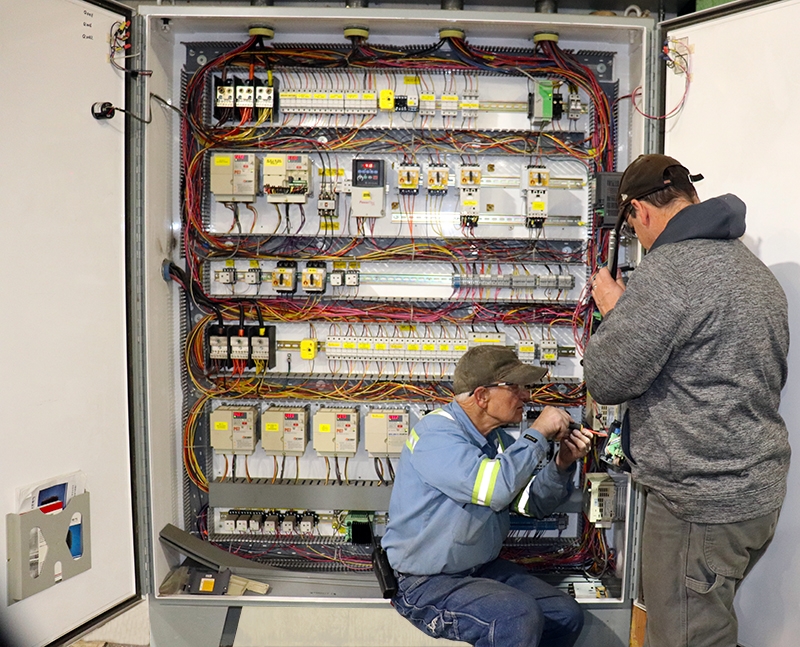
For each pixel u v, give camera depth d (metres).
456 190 2.59
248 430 2.56
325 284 2.59
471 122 2.55
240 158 2.49
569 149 2.53
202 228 2.57
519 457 1.70
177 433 2.54
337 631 2.19
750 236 1.96
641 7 2.54
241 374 2.62
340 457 2.66
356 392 2.61
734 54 1.97
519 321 2.60
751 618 1.98
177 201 2.51
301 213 2.61
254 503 2.58
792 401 1.87
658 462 1.44
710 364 1.33
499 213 2.60
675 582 1.48
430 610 1.77
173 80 2.47
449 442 1.75
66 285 1.98
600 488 2.27
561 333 2.63
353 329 2.63
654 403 1.44
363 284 2.61
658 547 1.52
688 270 1.33
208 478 2.62
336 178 2.57
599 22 2.19
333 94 2.46
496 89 2.54
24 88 1.85
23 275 1.87
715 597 1.45
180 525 2.54
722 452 1.35
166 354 2.43
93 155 2.04
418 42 2.47
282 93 2.47
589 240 2.56
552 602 1.88
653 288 1.35
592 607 2.24
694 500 1.39
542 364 2.61
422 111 2.49
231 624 2.30
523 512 1.97
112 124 2.10
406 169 2.50
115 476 2.15
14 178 1.83
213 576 2.32
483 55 2.45
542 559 2.55
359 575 2.42
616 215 2.34
